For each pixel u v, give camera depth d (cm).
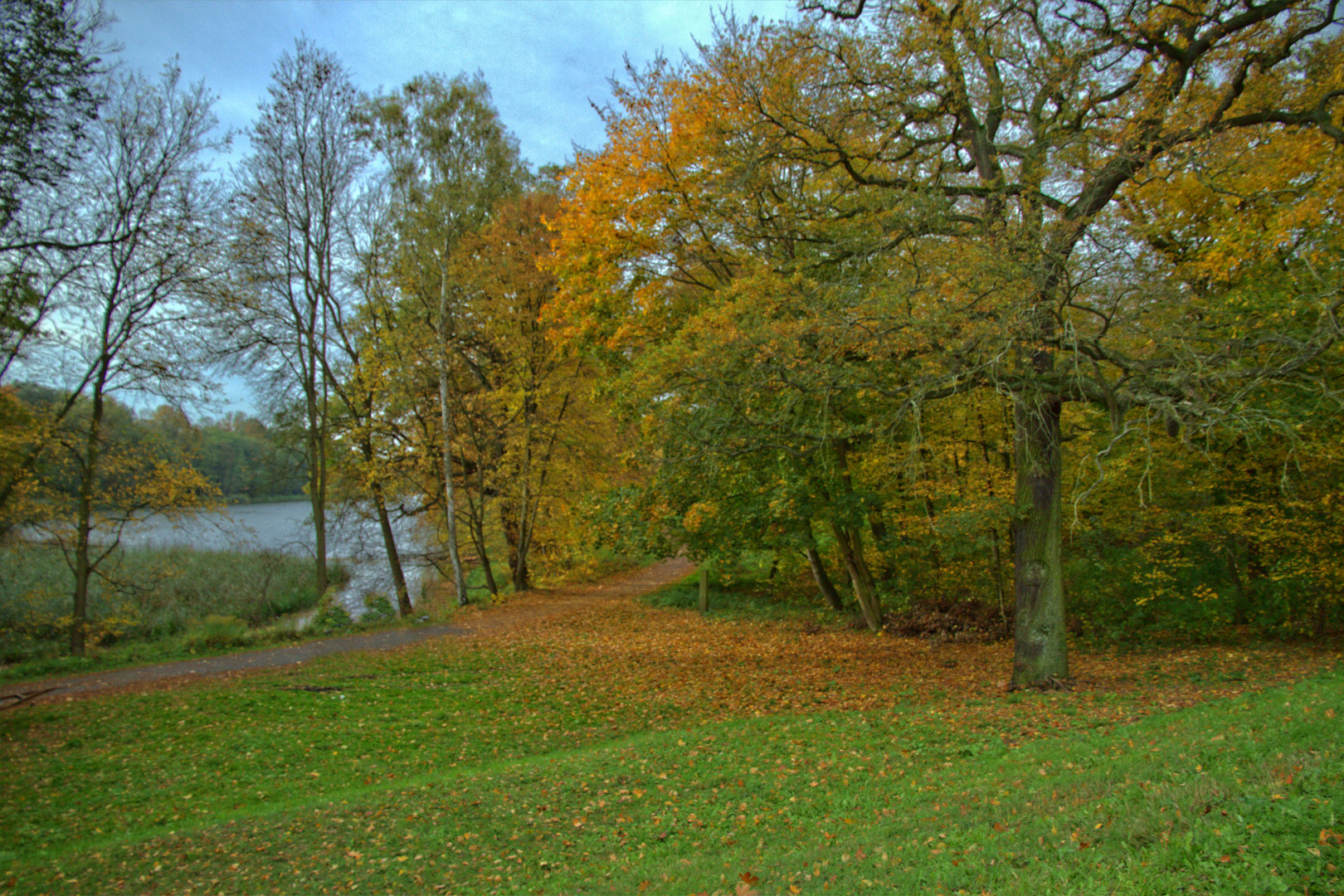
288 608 2648
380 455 2520
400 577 2595
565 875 684
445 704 1379
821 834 693
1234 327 1073
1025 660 1253
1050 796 639
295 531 2877
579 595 2830
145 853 787
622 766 977
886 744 968
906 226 1173
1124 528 1527
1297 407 1149
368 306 2620
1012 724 998
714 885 599
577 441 2777
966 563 1838
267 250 2312
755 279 1333
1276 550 1432
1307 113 1073
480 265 2431
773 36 1273
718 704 1333
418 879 707
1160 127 1099
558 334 1845
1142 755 711
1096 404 1139
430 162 2473
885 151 1362
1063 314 1004
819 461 1580
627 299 1714
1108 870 441
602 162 1574
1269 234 1085
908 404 1066
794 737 1042
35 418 1880
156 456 2084
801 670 1564
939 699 1223
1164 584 1570
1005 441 1586
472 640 1964
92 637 1989
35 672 1590
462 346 2739
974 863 513
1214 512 1381
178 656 1747
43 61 1366
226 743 1155
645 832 769
